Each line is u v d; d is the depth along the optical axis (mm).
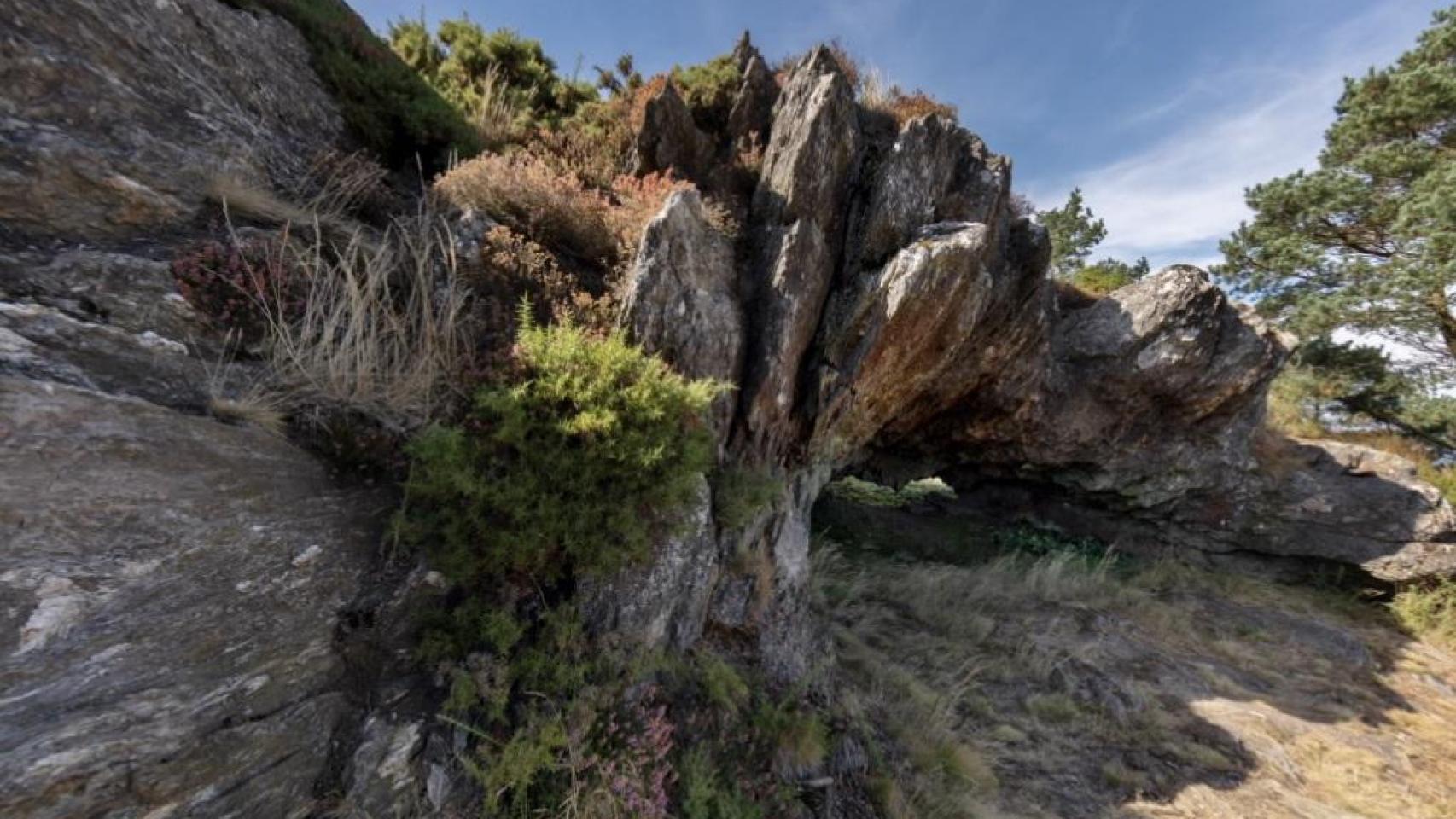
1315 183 13969
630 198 6055
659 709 3557
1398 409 13211
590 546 3391
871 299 5723
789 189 6230
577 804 2951
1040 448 9867
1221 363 8969
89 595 2123
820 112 6332
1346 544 9680
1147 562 10359
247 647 2510
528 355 3598
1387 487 9867
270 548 2746
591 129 7805
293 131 5445
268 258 3732
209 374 3197
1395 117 13672
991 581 8906
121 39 4180
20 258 2982
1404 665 8055
